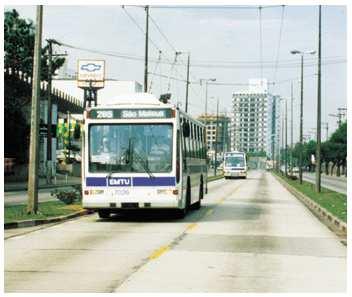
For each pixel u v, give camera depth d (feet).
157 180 71.05
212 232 62.44
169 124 71.77
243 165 303.68
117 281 35.68
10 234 59.11
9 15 254.88
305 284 35.68
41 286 34.12
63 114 276.62
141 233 61.00
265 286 34.83
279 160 463.83
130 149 71.56
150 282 35.47
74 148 301.63
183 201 75.15
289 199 128.26
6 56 250.16
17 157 200.64
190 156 82.84
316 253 48.39
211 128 530.27
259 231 64.08
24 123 196.54
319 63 144.15
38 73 74.18
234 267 41.06
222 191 162.50
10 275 37.45
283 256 46.44
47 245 51.26
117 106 72.18
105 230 63.57
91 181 71.72
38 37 74.13
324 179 318.86
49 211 79.36
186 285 34.68
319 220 79.36
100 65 284.20
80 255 45.78
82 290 33.12
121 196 71.26
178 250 48.85
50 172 192.34
